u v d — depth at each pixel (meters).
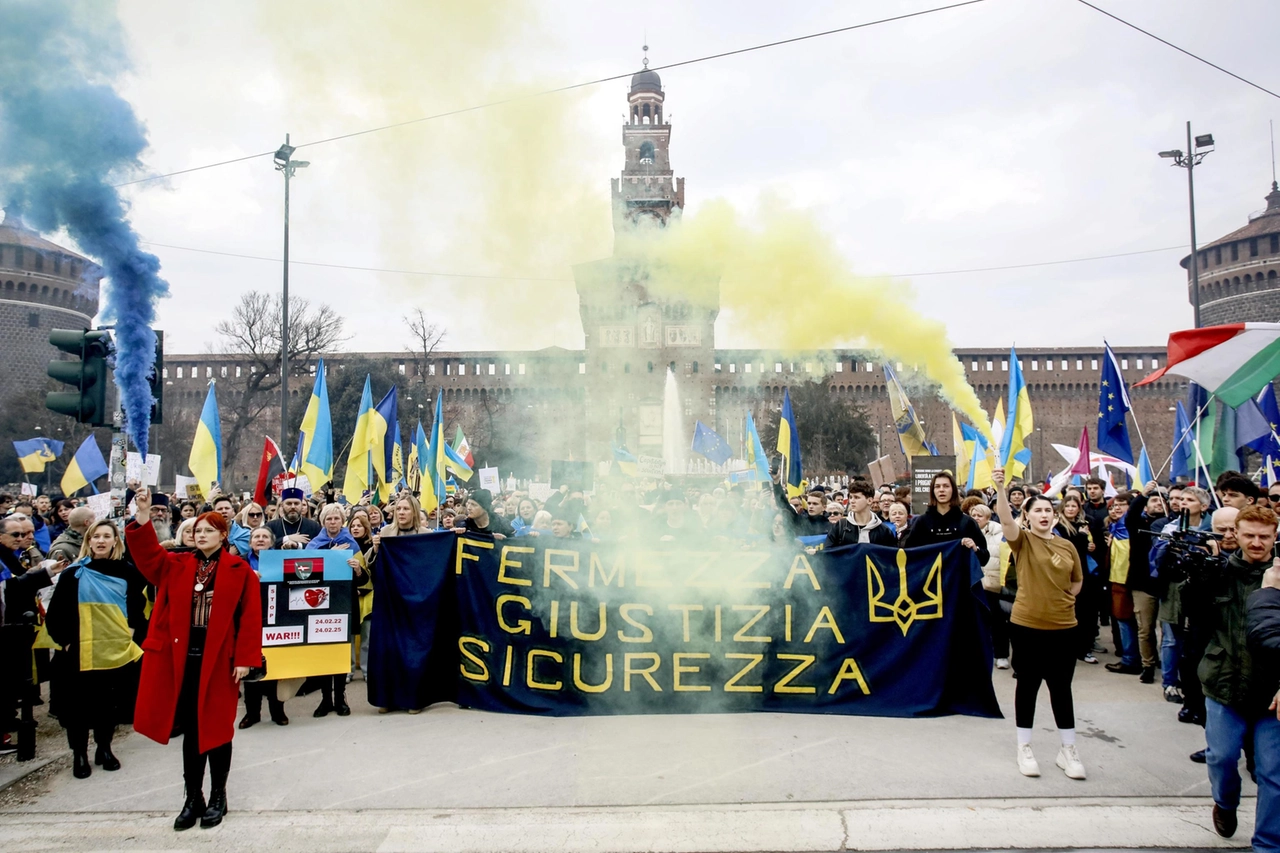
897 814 4.81
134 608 6.38
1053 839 4.56
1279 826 4.19
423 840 4.59
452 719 6.89
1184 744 6.14
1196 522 7.69
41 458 18.05
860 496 8.57
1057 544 5.53
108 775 5.86
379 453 13.63
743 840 4.53
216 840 4.65
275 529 9.85
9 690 6.21
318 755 6.02
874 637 6.98
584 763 5.72
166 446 48.19
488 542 7.31
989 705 6.77
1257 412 10.21
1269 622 3.99
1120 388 11.60
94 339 7.42
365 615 8.55
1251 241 56.28
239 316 39.44
